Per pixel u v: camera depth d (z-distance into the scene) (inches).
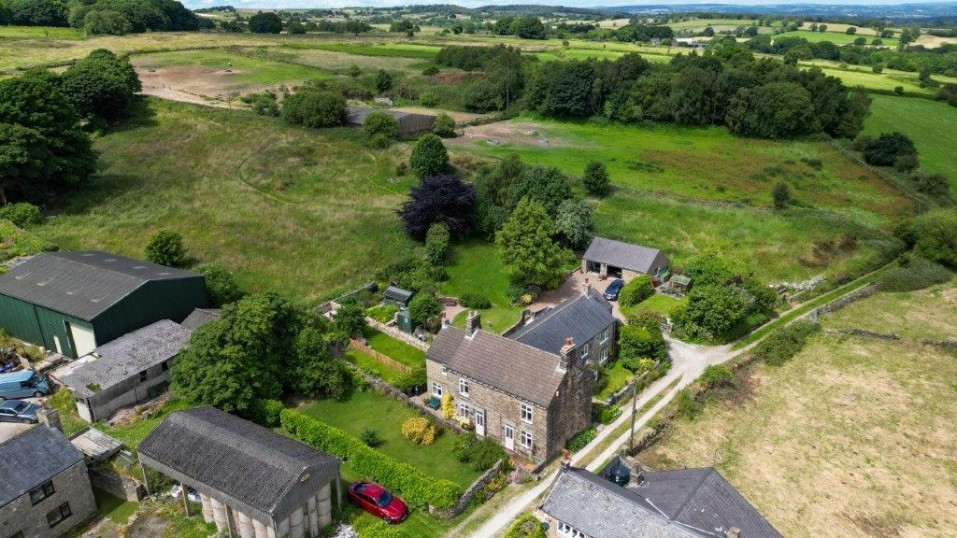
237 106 5418.3
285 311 2239.2
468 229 3454.7
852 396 2320.4
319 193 3961.6
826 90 5098.4
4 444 1581.0
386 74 6353.3
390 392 2214.6
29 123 3550.7
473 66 6998.0
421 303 2679.6
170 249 2947.8
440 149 3998.5
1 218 3284.9
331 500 1718.8
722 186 4060.0
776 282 3127.5
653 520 1413.6
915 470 1957.4
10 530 1492.4
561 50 7588.6
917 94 6018.7
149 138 4692.4
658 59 6963.6
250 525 1524.4
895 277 3181.6
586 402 2028.8
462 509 1717.5
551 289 3080.7
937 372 2474.2
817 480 1909.4
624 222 3563.0
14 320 2460.6
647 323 2586.1
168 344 2246.6
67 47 7027.6
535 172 3476.9
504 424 1955.0
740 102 5088.6
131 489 1696.6
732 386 2346.2
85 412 1993.1
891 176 4392.2
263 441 1685.5
